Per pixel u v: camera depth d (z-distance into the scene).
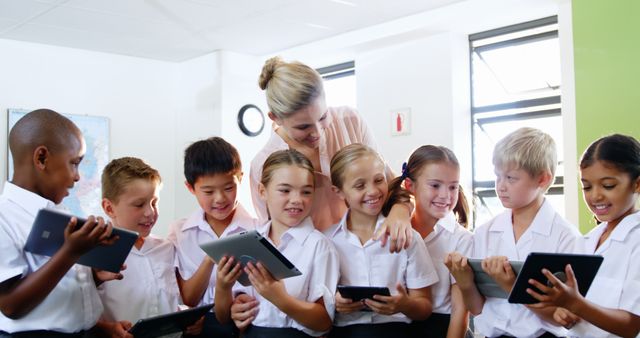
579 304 1.53
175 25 4.91
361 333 1.93
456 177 2.10
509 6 4.18
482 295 1.89
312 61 5.73
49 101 5.25
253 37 5.32
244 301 1.98
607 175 1.71
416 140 4.92
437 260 2.13
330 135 2.35
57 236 1.54
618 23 3.27
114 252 1.61
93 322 1.82
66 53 5.38
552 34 4.49
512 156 1.88
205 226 2.23
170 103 6.12
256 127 5.96
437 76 4.80
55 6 4.39
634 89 3.21
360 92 5.34
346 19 4.82
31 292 1.54
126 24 4.84
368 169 1.96
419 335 2.04
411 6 4.52
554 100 4.52
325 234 2.12
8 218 1.65
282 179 1.97
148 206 2.08
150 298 2.09
